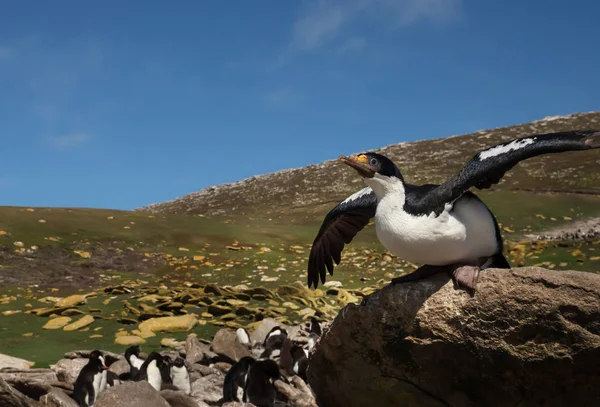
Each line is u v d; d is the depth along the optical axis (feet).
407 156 185.47
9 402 20.10
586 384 17.72
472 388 19.35
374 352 20.38
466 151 184.03
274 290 52.90
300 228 83.30
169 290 51.96
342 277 59.82
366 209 18.97
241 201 167.63
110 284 53.62
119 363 31.86
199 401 24.49
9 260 56.44
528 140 15.19
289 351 32.22
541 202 94.63
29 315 44.34
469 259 16.87
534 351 17.81
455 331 18.65
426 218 15.80
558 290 17.29
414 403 20.42
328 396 22.15
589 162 138.82
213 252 66.23
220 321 44.47
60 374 29.14
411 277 19.21
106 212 76.33
